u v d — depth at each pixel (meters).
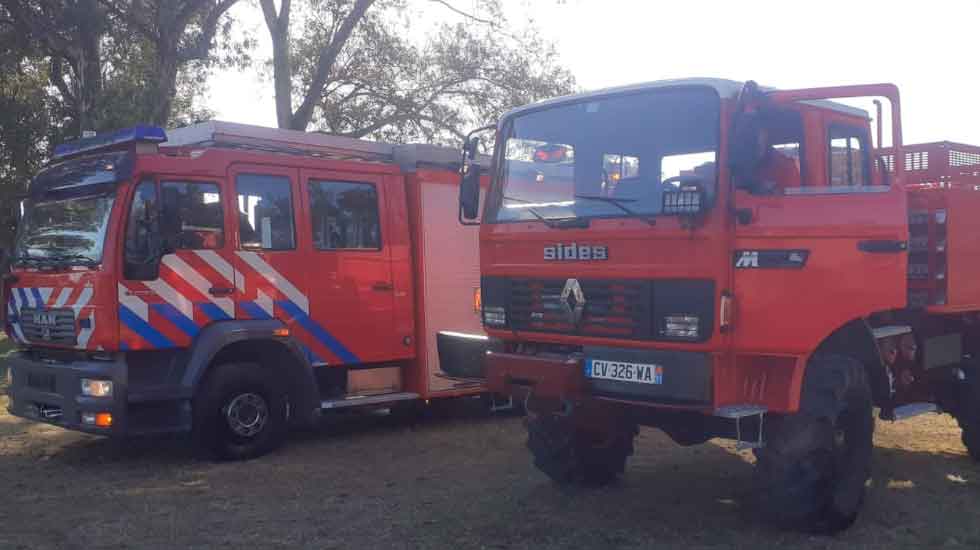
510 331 6.73
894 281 5.74
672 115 6.05
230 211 8.88
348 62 23.38
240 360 9.09
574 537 6.21
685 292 5.75
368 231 9.95
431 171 10.48
